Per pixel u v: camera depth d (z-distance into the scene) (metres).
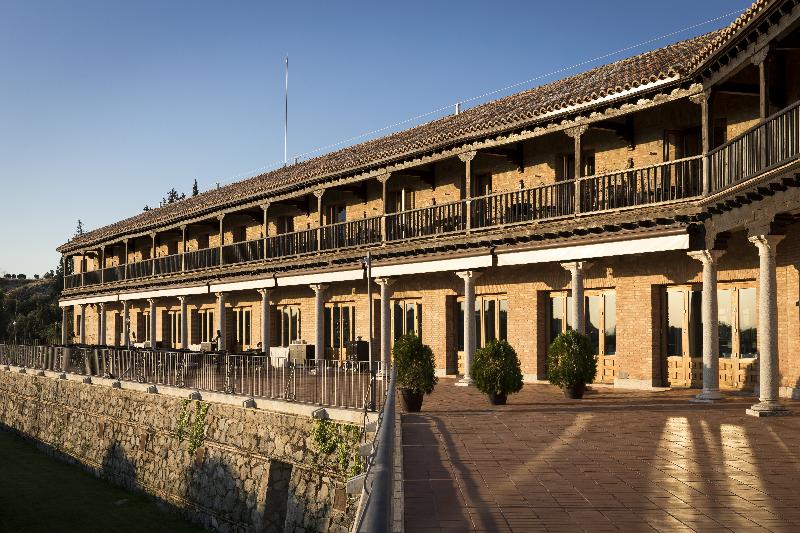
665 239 16.56
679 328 19.30
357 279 26.27
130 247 47.06
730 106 17.59
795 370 16.25
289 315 32.94
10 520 18.62
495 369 16.25
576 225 18.34
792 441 11.03
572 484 8.34
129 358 23.23
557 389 19.81
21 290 153.25
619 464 9.45
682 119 18.61
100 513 18.95
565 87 22.83
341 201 30.02
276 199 30.31
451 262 22.02
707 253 16.06
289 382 16.09
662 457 9.89
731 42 13.90
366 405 13.43
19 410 32.16
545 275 21.98
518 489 8.12
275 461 15.32
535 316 22.23
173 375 20.52
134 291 39.72
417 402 15.19
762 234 13.56
